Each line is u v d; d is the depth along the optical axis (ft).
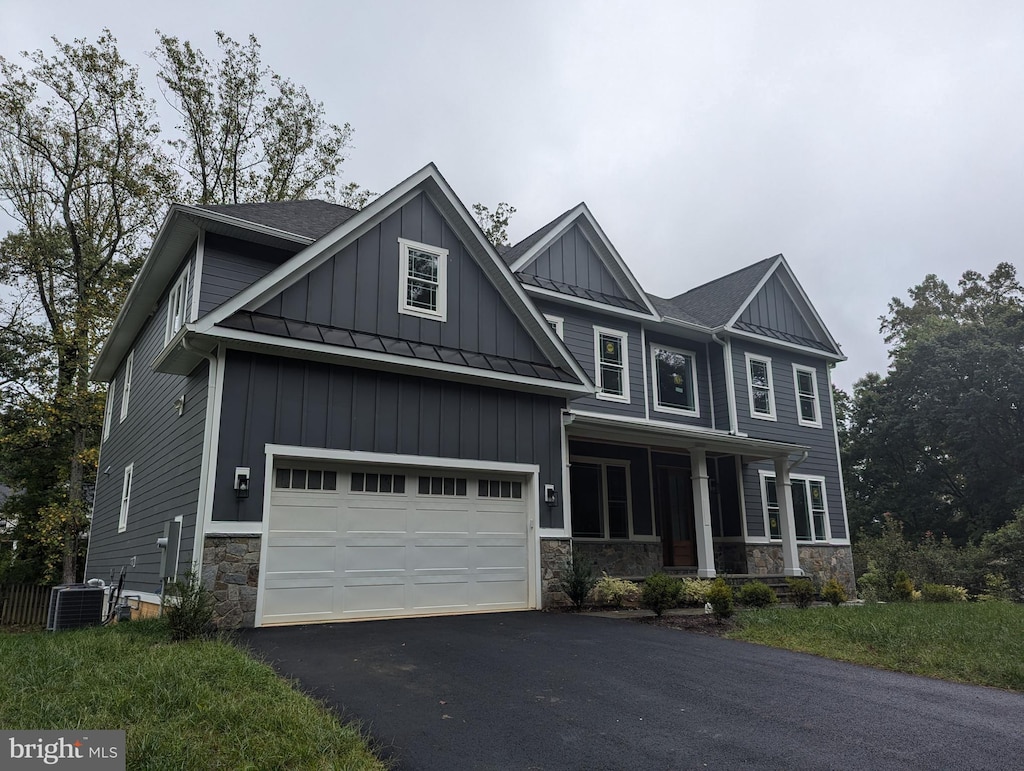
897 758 13.24
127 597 39.58
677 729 14.82
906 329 114.11
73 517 65.10
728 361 55.93
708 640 25.80
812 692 18.17
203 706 14.30
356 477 31.17
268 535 28.14
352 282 32.91
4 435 71.10
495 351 37.29
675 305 65.31
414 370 33.06
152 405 40.70
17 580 69.46
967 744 14.12
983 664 20.98
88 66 68.74
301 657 21.06
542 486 36.96
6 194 70.38
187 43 77.10
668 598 32.58
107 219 75.36
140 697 14.88
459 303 36.60
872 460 97.86
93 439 75.41
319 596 29.14
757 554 53.01
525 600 35.42
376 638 24.73
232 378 28.37
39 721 13.24
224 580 26.61
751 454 49.37
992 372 80.64
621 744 13.80
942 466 91.76
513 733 14.34
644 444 44.86
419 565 32.22
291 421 29.40
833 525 59.67
